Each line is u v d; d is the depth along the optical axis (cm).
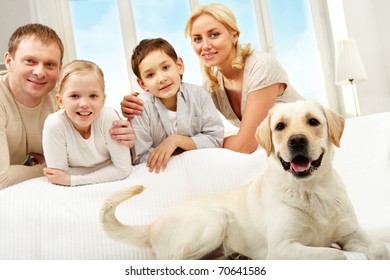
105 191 119
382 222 104
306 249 87
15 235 111
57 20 312
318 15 351
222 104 193
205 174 127
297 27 353
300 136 91
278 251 91
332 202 93
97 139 125
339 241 97
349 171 126
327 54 353
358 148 130
